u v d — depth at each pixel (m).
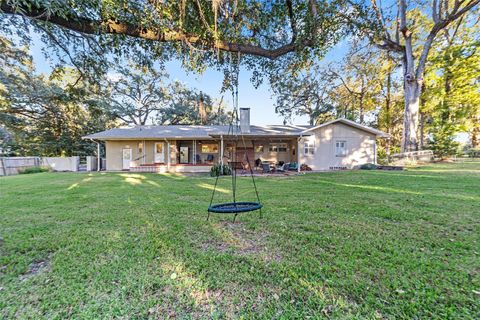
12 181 9.64
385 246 2.80
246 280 2.14
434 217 3.88
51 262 2.54
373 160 15.16
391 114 23.75
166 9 3.25
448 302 1.78
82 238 3.21
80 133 19.58
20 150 18.77
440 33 17.34
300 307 1.77
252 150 15.89
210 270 2.32
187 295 1.94
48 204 5.29
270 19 4.41
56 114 17.36
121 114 22.73
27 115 17.00
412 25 16.86
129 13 3.15
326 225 3.59
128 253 2.72
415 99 15.18
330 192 6.36
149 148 15.91
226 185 8.20
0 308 1.80
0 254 2.74
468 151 22.02
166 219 4.07
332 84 23.62
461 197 5.33
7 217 4.25
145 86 23.31
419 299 1.81
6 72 13.82
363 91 23.62
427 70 17.56
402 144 15.89
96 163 16.47
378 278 2.12
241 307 1.79
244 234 3.31
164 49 4.32
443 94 17.25
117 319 1.67
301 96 24.23
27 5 2.46
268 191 6.72
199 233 3.38
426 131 19.23
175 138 14.75
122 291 1.99
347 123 14.98
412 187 6.79
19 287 2.08
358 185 7.50
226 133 12.62
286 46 4.15
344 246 2.82
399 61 18.41
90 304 1.83
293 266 2.37
